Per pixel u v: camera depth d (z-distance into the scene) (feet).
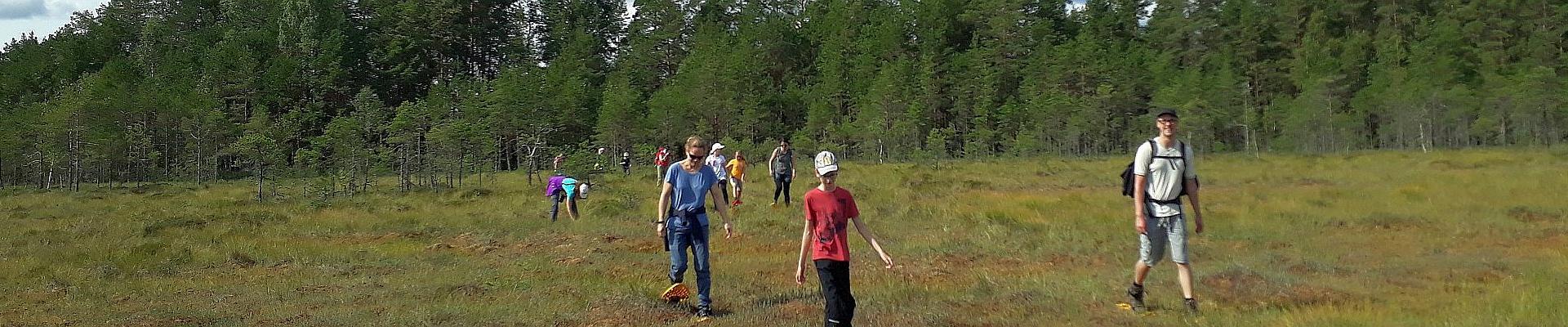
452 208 61.57
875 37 227.40
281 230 47.26
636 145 161.07
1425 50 188.24
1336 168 91.56
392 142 106.11
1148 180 20.39
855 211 18.90
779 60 235.61
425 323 20.93
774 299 23.49
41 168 118.73
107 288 27.45
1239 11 228.02
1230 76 183.93
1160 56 212.64
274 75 184.75
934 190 68.03
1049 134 175.52
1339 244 33.99
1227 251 32.48
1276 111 191.42
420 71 224.12
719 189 22.17
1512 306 20.38
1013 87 216.13
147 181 139.64
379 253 36.19
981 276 27.07
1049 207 49.98
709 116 188.34
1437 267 27.45
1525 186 55.21
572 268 30.60
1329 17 219.20
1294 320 19.20
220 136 151.74
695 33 247.91
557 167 101.24
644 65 239.30
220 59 183.52
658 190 74.08
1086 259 31.17
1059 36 242.78
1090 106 178.91
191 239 42.37
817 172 18.65
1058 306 21.91
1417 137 164.35
